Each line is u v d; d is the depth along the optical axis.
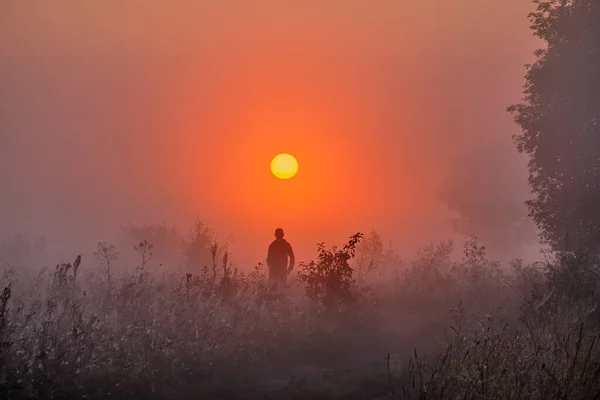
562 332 10.17
